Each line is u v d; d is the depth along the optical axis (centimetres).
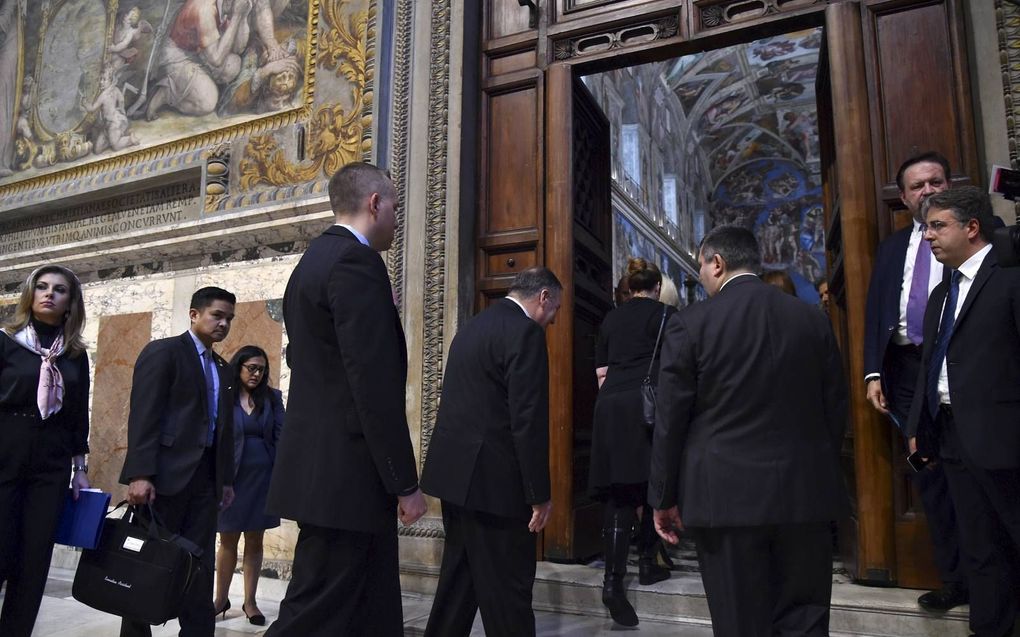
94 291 605
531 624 232
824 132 434
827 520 189
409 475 193
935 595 280
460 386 249
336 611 191
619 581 312
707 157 2238
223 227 527
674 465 204
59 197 647
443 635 242
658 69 1535
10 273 676
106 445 559
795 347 197
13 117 723
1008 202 323
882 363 292
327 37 525
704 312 206
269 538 452
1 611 260
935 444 253
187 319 546
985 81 340
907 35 359
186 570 248
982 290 230
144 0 660
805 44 1608
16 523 260
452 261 445
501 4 489
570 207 432
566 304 419
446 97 468
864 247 339
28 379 265
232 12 592
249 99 564
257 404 374
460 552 245
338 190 223
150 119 622
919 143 347
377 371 190
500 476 232
